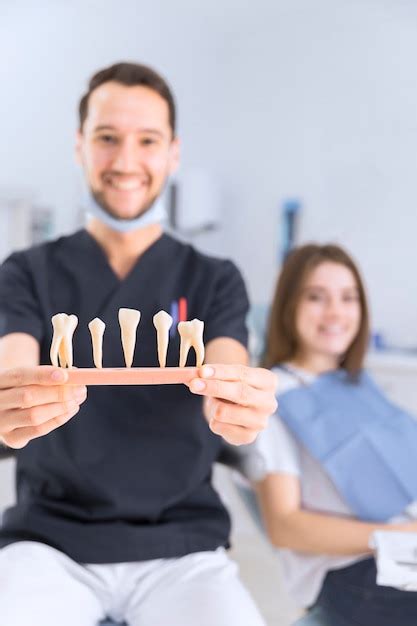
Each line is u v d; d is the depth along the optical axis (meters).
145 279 1.06
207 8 3.17
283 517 1.10
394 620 1.01
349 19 3.05
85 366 1.01
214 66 3.46
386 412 1.26
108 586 0.93
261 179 3.34
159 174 1.05
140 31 3.44
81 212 3.27
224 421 0.75
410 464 1.17
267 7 3.14
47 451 0.98
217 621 0.81
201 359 0.69
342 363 1.33
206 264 1.09
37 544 0.93
